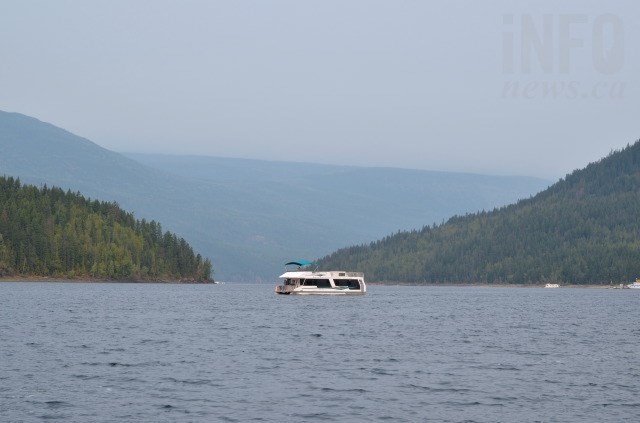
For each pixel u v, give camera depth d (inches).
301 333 6373.0
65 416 3159.5
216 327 6889.8
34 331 6200.8
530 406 3422.7
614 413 3307.1
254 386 3789.4
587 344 5753.0
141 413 3228.3
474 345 5600.4
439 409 3358.8
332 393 3649.1
